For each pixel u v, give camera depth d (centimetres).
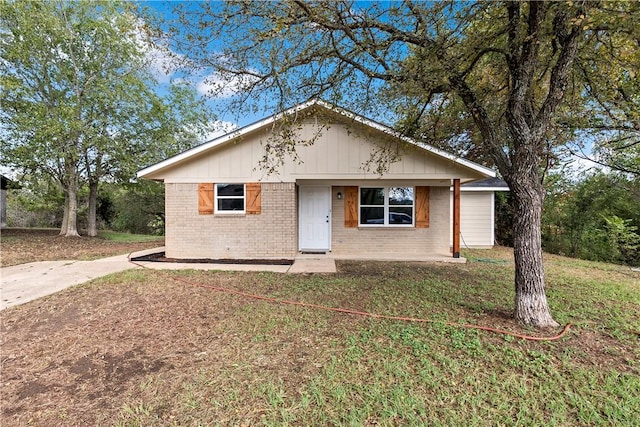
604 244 1109
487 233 1295
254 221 937
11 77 1319
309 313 452
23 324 423
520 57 409
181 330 398
